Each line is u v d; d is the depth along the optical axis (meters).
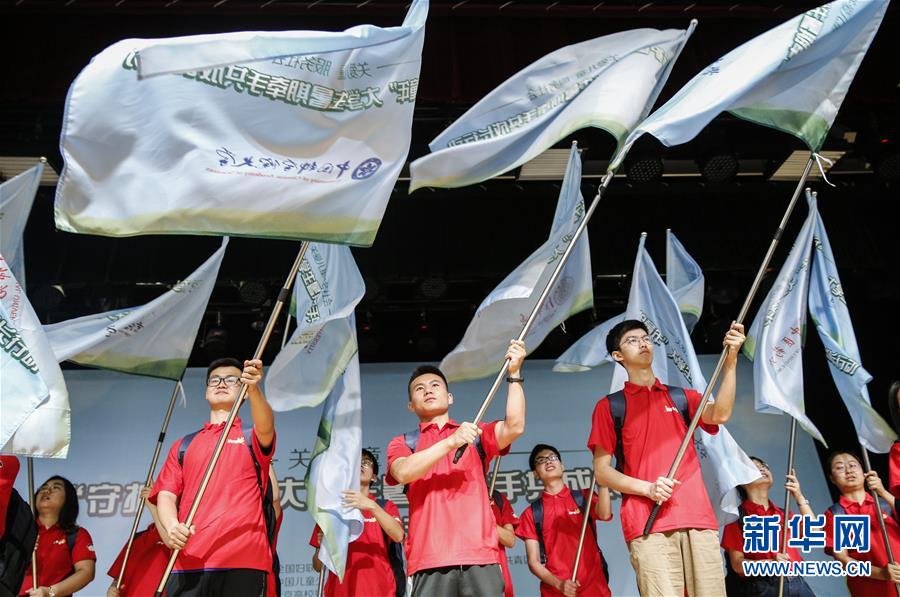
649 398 3.71
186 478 3.62
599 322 7.34
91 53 5.93
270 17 5.93
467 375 4.50
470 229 7.12
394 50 3.23
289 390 3.80
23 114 6.03
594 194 7.13
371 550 5.01
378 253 6.99
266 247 6.96
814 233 4.57
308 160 3.14
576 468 6.96
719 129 6.55
